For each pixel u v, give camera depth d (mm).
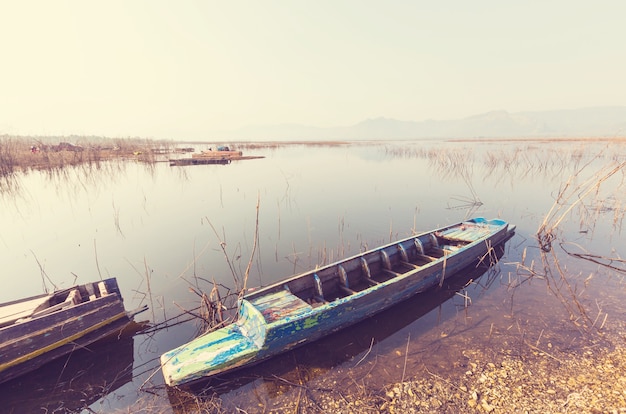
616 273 9555
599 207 16281
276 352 6250
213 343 6199
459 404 5109
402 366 6082
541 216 15977
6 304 7062
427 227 14672
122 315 7258
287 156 52562
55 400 5449
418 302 8523
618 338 6539
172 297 8828
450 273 9617
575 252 11336
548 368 5828
